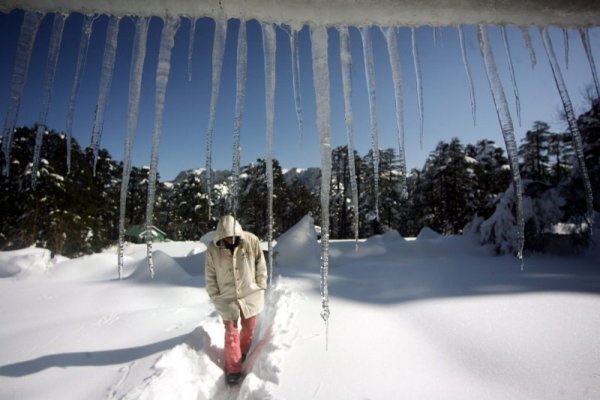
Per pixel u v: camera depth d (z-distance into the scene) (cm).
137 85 143
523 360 242
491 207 1008
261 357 264
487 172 2725
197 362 270
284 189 3550
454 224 2545
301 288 454
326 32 139
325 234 160
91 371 258
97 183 2747
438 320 319
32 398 227
